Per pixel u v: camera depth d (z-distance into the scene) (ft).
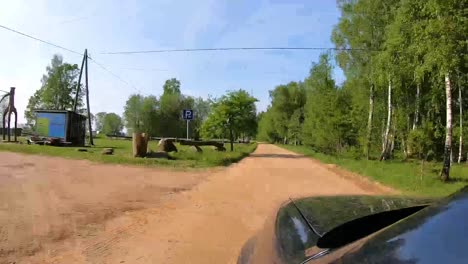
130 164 64.23
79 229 23.63
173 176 52.49
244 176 57.00
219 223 26.58
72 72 232.73
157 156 75.20
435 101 99.91
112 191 37.55
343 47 103.86
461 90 102.42
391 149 106.93
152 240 22.08
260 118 384.88
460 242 5.21
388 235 6.26
